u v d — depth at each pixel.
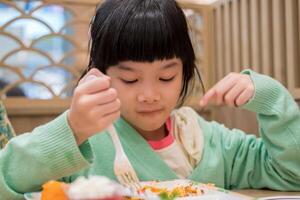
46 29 1.58
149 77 0.65
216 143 0.81
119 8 0.68
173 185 0.63
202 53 1.64
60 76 1.60
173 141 0.78
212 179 0.77
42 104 1.44
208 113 1.56
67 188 0.41
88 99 0.52
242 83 0.69
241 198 0.53
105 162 0.72
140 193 0.57
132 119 0.70
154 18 0.66
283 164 0.73
